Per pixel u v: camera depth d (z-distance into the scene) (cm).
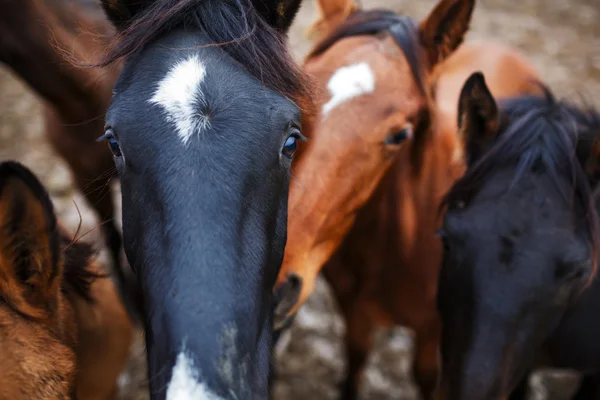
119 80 102
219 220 90
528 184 117
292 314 126
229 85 97
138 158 94
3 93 318
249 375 89
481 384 112
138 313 174
